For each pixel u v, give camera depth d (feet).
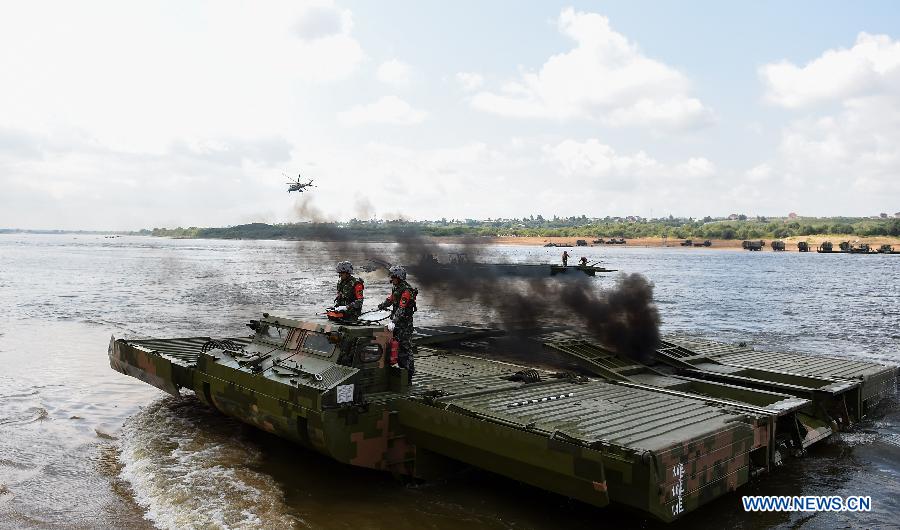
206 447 35.70
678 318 108.99
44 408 43.14
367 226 264.11
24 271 211.41
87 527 25.88
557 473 25.58
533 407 31.37
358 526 26.14
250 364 35.24
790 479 32.22
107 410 43.09
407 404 31.48
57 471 31.99
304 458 34.37
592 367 44.62
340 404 29.71
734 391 39.34
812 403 38.81
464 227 597.52
